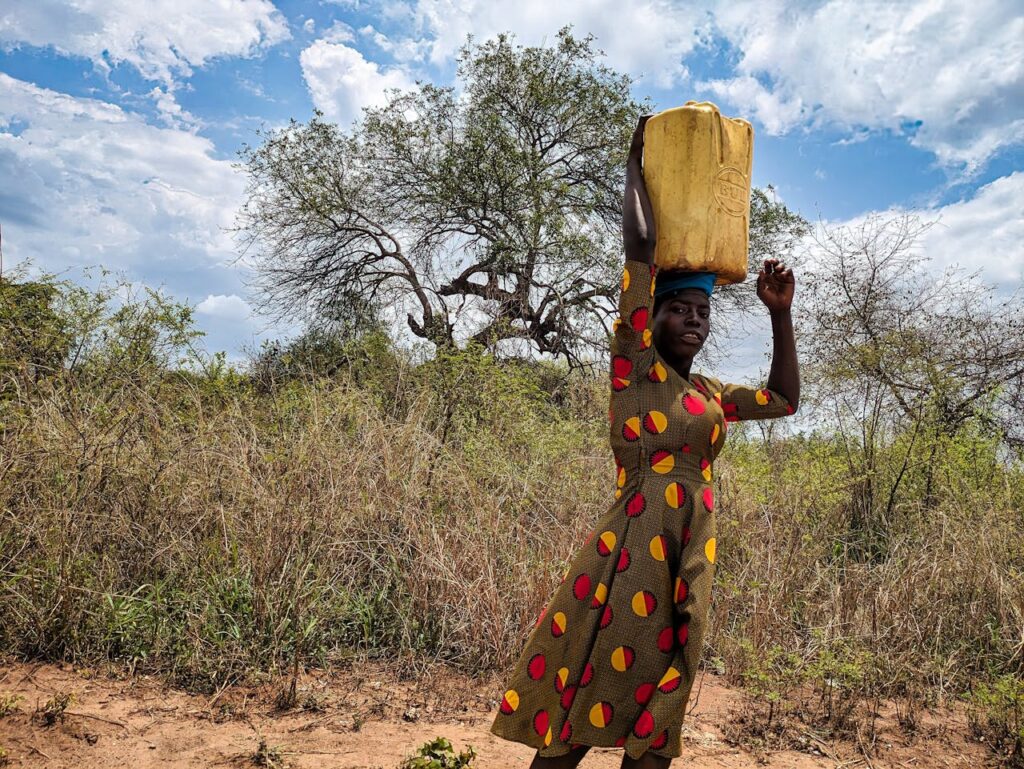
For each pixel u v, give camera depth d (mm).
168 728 3334
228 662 3949
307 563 4566
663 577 2416
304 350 11367
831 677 4230
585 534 5059
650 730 2314
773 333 2980
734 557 5609
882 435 7887
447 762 2818
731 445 8477
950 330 8984
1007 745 3783
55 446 4832
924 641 4848
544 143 19578
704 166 2525
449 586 4625
